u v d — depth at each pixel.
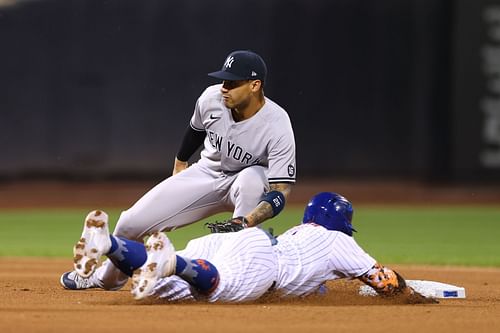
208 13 91.81
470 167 92.31
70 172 94.56
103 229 20.31
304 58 92.88
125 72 93.19
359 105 93.81
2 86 93.75
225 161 28.34
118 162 94.12
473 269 42.50
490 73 90.75
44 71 93.75
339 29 93.00
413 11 92.81
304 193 93.81
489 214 83.00
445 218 78.94
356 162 94.31
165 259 20.48
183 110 92.50
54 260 46.59
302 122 93.56
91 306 22.83
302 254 23.39
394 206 91.94
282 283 23.20
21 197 93.94
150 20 92.56
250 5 92.00
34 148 94.56
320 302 24.14
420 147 93.62
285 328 19.11
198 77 92.06
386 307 23.09
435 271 41.12
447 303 25.41
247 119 27.38
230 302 22.81
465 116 91.69
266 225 69.56
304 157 94.19
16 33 93.44
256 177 27.84
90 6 93.06
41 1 93.25
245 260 22.58
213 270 22.02
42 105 94.06
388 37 93.25
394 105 93.69
